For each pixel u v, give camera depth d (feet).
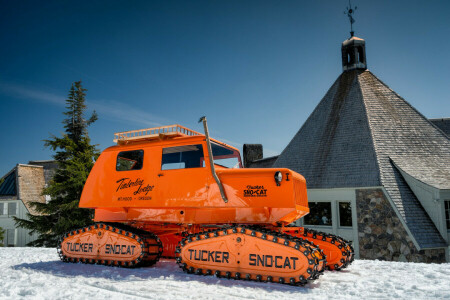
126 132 23.76
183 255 19.35
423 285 16.44
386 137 55.62
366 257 49.11
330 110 64.64
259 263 17.07
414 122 58.90
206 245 18.71
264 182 18.61
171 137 22.56
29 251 32.42
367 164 52.54
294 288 15.89
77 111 83.71
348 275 19.66
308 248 16.10
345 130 59.11
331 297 14.33
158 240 22.11
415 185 49.39
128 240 21.22
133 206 21.83
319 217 55.57
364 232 49.78
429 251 45.62
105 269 20.53
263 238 17.17
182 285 16.29
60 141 72.13
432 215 47.37
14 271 20.66
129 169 22.68
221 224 19.80
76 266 21.95
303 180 20.97
